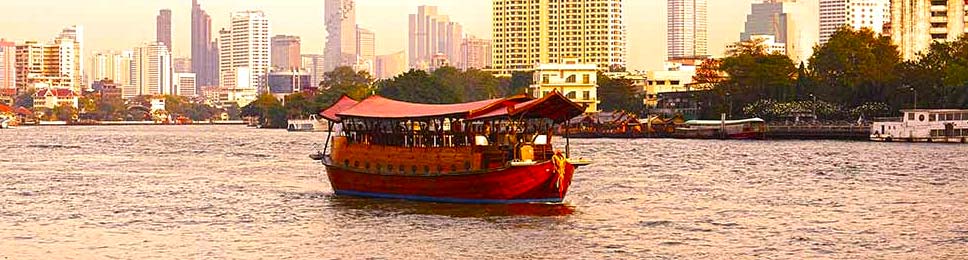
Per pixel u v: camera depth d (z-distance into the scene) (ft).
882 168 408.26
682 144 649.61
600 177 370.94
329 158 317.42
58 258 208.54
